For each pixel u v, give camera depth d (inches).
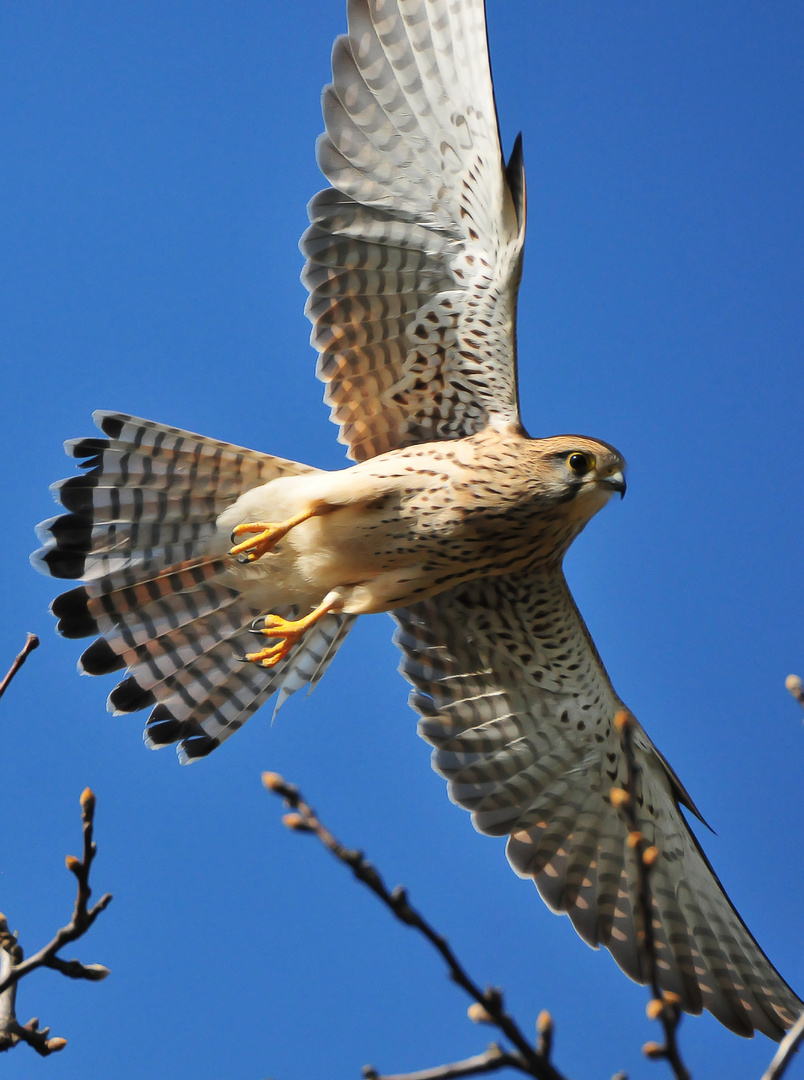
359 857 213.3
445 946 214.1
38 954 286.7
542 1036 215.6
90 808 283.7
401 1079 216.1
